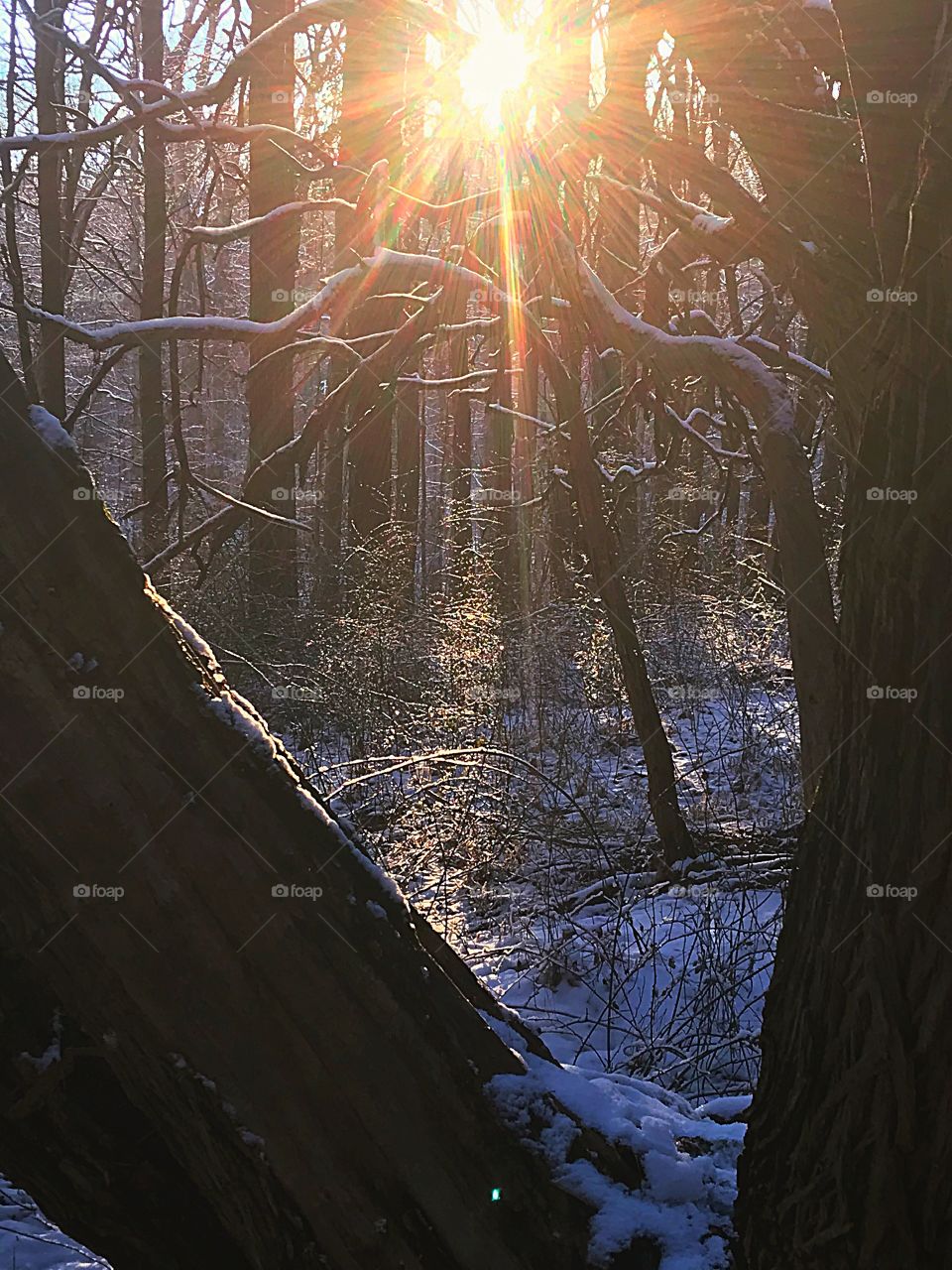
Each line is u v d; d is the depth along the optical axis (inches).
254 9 436.5
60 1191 60.3
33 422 54.6
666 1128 74.3
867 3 54.1
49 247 507.5
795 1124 60.5
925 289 52.3
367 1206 57.5
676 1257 65.0
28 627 52.8
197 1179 58.8
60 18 319.9
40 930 54.5
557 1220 63.6
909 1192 56.1
